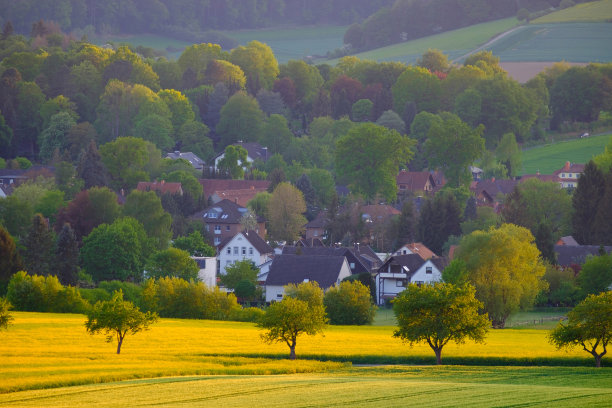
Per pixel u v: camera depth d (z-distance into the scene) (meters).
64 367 152.75
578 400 124.88
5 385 135.88
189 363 162.88
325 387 136.88
